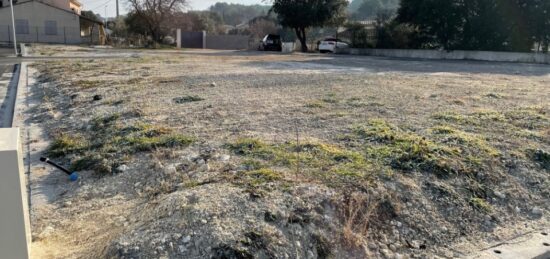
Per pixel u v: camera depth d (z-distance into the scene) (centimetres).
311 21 3766
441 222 355
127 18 4688
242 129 565
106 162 466
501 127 582
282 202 331
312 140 500
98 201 388
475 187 403
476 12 2697
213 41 4753
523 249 332
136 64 1709
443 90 941
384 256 311
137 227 313
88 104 803
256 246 286
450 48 2775
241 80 1101
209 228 294
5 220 243
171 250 279
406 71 1529
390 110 688
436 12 2758
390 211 351
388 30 3222
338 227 323
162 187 392
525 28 2548
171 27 4947
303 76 1214
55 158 516
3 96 1024
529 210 393
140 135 548
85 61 1881
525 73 1529
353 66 1769
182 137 526
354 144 489
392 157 439
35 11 4350
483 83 1111
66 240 315
